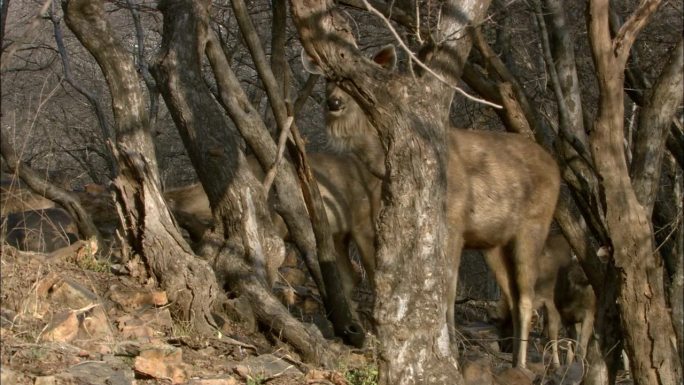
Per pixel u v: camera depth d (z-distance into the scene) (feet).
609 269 29.84
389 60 32.99
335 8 24.94
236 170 32.78
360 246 42.68
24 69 57.11
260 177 42.57
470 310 56.70
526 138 42.42
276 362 27.91
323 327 36.14
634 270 28.12
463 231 39.17
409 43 41.29
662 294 28.27
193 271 29.86
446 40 24.97
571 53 37.55
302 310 39.47
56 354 24.16
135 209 30.55
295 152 35.58
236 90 35.50
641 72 40.45
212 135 32.73
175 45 33.14
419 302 24.73
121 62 30.63
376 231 25.08
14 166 32.27
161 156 68.13
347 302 36.65
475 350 39.42
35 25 19.86
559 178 42.32
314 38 24.67
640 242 28.07
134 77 30.91
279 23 38.01
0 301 26.20
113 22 71.31
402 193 24.59
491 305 51.98
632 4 43.50
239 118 35.42
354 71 24.45
